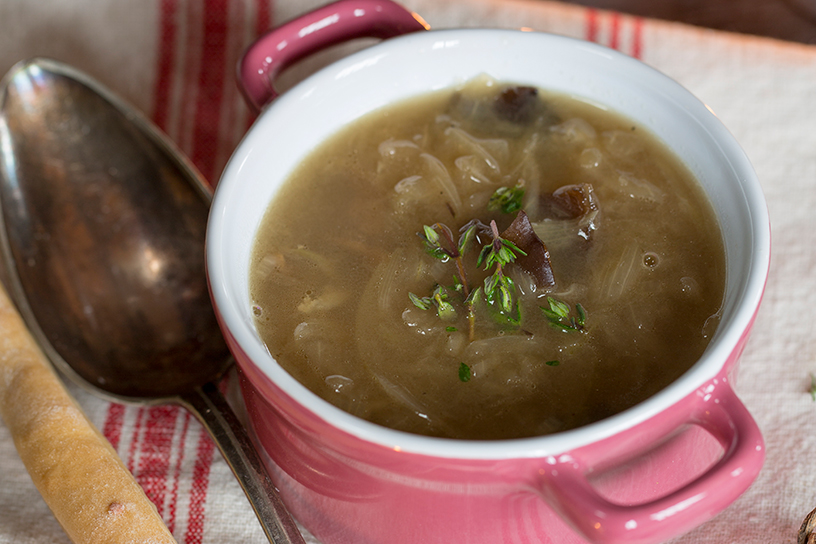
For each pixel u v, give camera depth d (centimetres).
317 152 39
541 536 34
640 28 47
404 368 35
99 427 40
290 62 39
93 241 42
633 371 35
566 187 37
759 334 40
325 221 37
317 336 35
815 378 39
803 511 37
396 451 31
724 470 31
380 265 37
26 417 38
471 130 39
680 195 37
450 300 36
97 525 35
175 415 40
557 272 36
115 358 41
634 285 36
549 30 47
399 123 39
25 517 38
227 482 38
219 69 48
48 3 49
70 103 43
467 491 32
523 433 34
